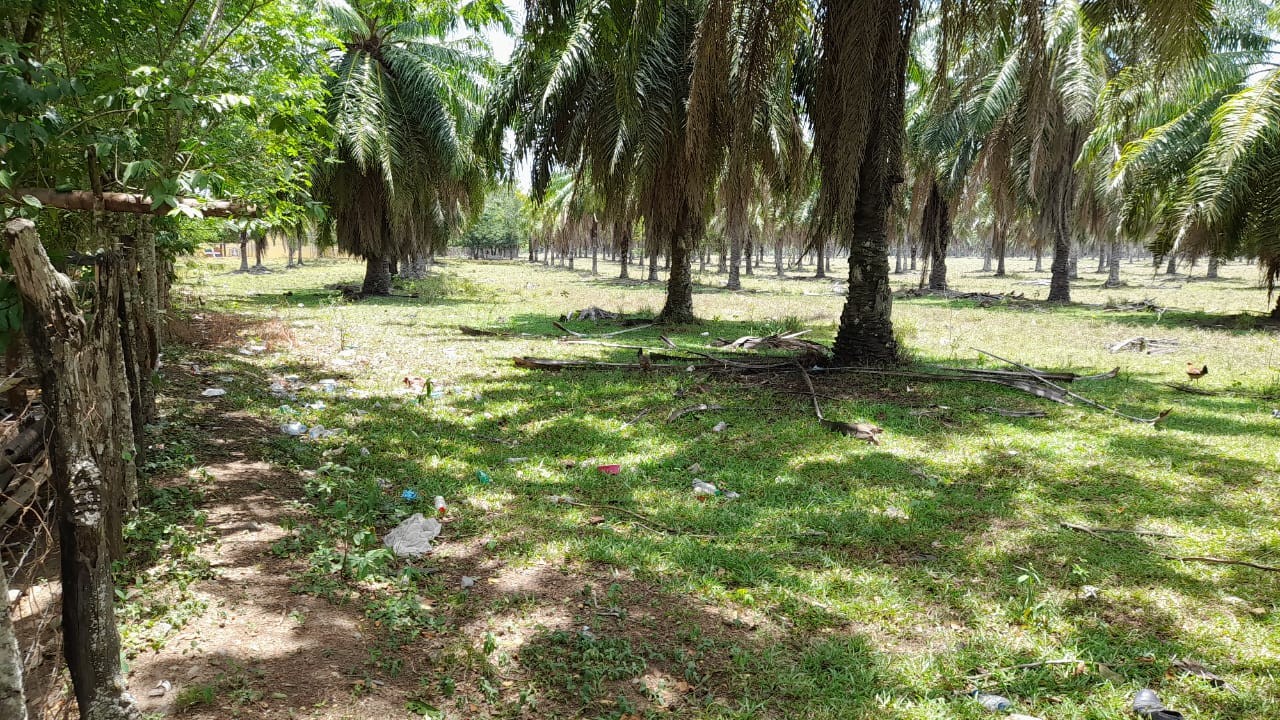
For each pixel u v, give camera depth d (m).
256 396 8.33
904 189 29.19
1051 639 3.57
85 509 2.35
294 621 3.56
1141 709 2.99
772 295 30.75
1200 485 5.75
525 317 18.31
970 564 4.38
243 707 2.88
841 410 8.20
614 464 6.24
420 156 20.44
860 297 10.51
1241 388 9.59
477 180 23.12
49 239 5.20
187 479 5.41
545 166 16.55
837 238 10.73
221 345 11.98
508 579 4.15
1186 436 7.14
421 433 7.12
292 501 5.09
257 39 6.92
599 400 8.74
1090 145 18.28
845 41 9.35
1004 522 5.04
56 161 4.15
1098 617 3.78
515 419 7.79
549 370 10.69
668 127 14.78
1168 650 3.46
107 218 4.58
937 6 9.78
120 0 4.99
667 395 8.90
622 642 3.46
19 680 1.97
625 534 4.79
